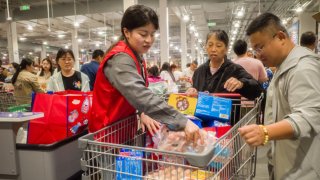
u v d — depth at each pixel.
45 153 1.62
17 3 11.48
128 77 1.22
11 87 4.78
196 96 1.83
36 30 17.23
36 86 4.25
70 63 3.21
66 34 19.19
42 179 1.63
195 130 1.13
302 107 1.14
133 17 1.27
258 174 2.93
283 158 1.36
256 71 3.97
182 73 9.49
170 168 1.08
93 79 4.29
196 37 22.81
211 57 2.41
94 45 25.61
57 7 11.91
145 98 1.18
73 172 1.81
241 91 2.05
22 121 1.59
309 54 1.26
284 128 1.09
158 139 1.28
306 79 1.17
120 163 1.15
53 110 1.83
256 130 1.09
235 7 13.16
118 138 1.42
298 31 9.63
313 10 10.26
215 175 1.06
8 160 1.65
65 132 1.83
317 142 1.27
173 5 10.96
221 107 1.66
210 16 16.47
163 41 10.22
